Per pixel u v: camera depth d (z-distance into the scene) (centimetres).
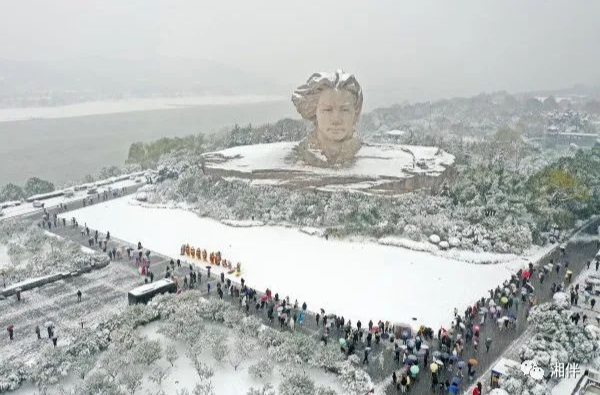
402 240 6525
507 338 4222
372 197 7375
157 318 4512
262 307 4831
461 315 4659
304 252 6331
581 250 6281
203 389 3403
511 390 3303
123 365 3688
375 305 4897
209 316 4431
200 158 9750
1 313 4838
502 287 5234
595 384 3603
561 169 7650
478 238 6291
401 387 3562
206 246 6594
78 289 5366
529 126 19500
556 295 4475
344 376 3588
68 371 3731
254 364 3822
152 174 10788
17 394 3547
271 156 8938
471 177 7588
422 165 8100
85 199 9206
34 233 6831
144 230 7319
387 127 18925
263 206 7650
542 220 6675
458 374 3681
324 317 4406
